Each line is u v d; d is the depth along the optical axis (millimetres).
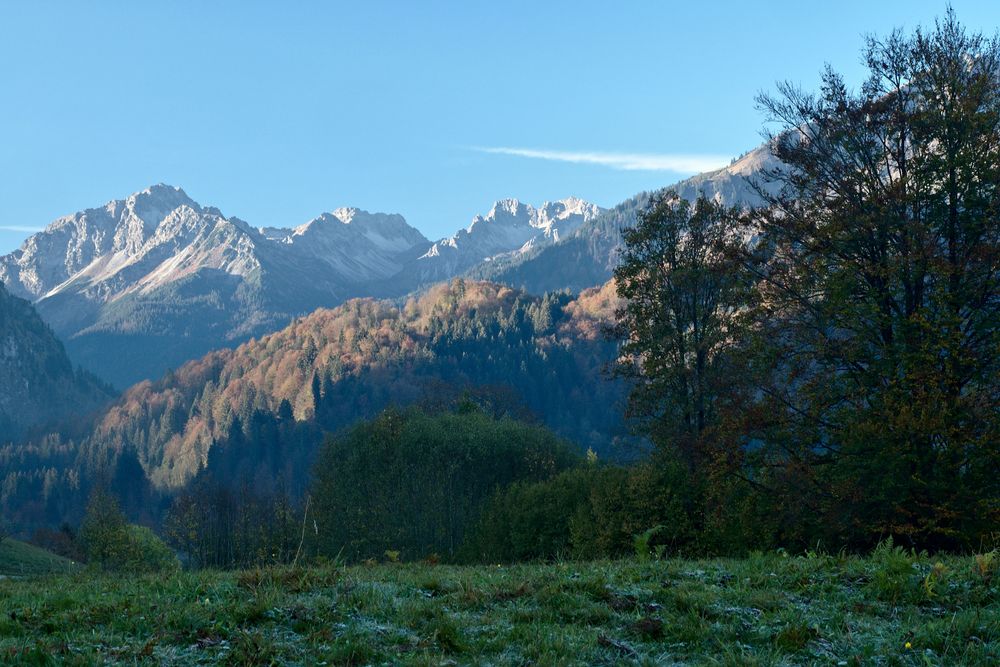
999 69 23750
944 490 21188
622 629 8062
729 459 25344
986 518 20469
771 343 25438
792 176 26688
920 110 24000
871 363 23281
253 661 6891
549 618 8391
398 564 14445
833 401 23641
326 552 58938
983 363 21578
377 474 62219
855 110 25281
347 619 8266
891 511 21938
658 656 7195
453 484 61688
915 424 20641
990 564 10078
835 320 23859
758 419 24500
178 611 8328
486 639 7586
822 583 9930
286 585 9766
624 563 12938
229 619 8156
